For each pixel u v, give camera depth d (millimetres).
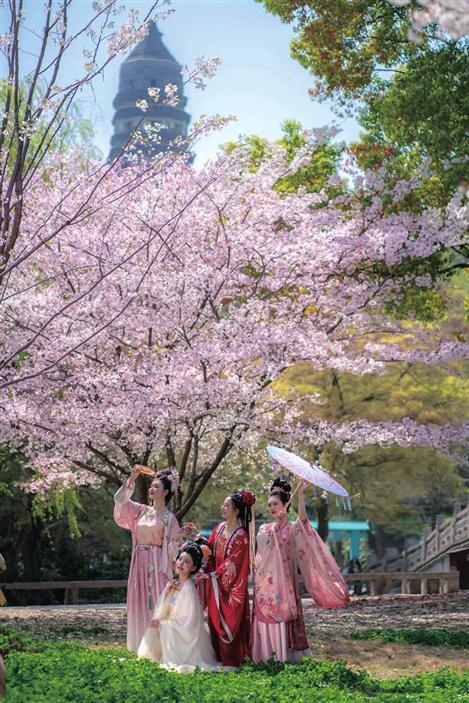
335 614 18484
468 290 33469
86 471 18688
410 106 17125
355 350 24859
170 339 16016
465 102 16672
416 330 19062
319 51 19016
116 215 15344
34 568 28922
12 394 15898
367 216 17469
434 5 4539
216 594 9172
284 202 16688
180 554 9188
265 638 9203
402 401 27828
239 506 9328
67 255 15219
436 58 17031
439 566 31047
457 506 28984
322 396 27297
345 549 55656
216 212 15898
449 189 18312
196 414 15109
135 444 16125
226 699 7012
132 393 14500
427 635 13109
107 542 30797
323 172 20703
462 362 28734
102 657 9094
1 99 13273
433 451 29703
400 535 47812
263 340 15039
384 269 18078
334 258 16484
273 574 9250
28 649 10242
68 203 15195
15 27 10305
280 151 16969
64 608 20312
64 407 15109
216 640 9195
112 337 15766
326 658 11406
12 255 15070
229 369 15695
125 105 106000
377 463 29875
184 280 15031
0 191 10359
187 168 15781
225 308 17047
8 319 14828
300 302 16766
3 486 24344
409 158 20094
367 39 19000
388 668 10773
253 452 19391
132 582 9812
